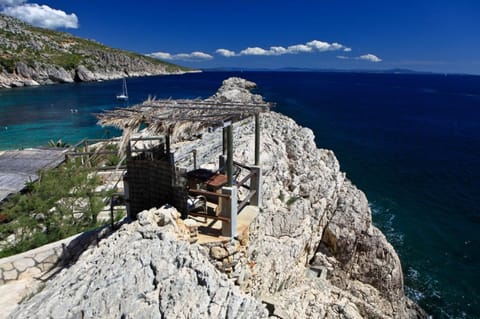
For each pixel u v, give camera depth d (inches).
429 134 2226.9
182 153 847.1
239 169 565.3
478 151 1844.2
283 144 847.7
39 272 442.3
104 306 294.0
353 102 3757.4
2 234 599.2
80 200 656.4
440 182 1397.6
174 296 297.6
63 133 2011.6
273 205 617.6
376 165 1576.0
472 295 783.1
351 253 747.4
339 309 576.1
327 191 784.3
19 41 6003.9
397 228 1045.8
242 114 421.7
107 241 376.8
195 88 5310.0
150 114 401.1
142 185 423.2
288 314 455.5
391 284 727.1
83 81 6112.2
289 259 581.3
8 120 2394.2
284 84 6653.5
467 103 4005.9
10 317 320.5
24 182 872.3
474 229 1044.5
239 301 314.0
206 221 419.5
